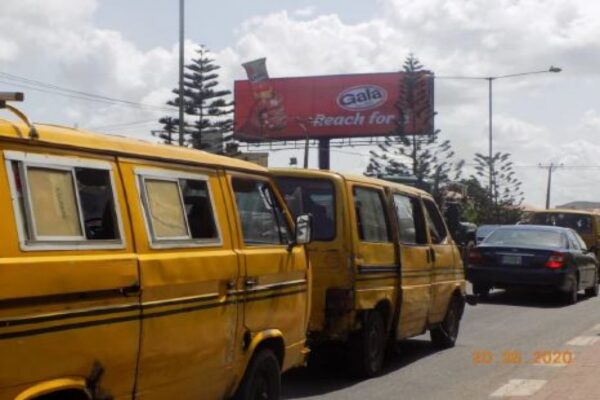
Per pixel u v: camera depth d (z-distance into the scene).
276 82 58.31
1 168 3.90
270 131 58.25
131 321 4.55
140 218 4.75
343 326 8.26
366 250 8.57
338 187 8.36
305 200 8.45
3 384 3.73
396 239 9.37
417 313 9.95
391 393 8.23
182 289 5.03
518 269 17.12
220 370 5.55
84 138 4.46
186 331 5.07
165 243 4.94
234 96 59.50
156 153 5.04
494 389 8.42
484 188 52.16
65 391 4.14
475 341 11.94
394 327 9.40
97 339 4.29
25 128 4.08
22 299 3.84
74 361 4.14
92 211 4.44
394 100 55.81
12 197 3.92
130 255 4.60
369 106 56.28
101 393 4.35
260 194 6.39
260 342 6.09
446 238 11.39
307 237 6.74
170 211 5.08
